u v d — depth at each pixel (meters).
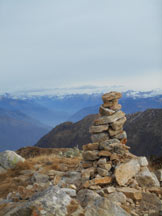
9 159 18.25
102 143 13.70
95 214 7.65
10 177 15.72
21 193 11.57
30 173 15.85
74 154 22.12
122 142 14.02
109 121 13.66
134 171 12.27
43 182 13.40
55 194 8.34
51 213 7.42
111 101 14.26
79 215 7.48
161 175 13.29
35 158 20.56
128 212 8.80
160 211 8.73
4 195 12.50
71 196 9.91
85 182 11.27
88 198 9.43
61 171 15.48
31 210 7.55
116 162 12.84
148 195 10.20
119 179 11.38
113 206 8.12
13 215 7.71
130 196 10.21
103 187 11.50
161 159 19.25
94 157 13.34
